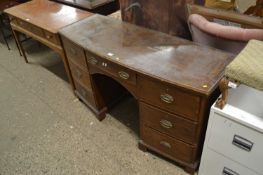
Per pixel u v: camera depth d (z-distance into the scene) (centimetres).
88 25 173
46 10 214
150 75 116
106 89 180
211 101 118
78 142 171
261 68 94
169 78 112
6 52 293
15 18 218
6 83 238
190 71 117
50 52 285
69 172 153
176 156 144
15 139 178
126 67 124
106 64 139
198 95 107
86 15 192
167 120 129
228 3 137
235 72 96
